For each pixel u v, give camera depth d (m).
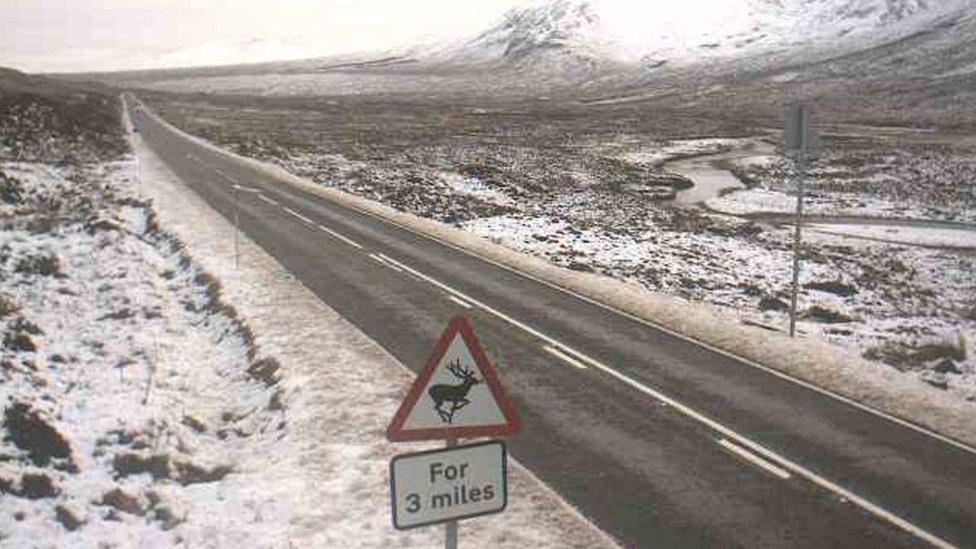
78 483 9.49
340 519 9.03
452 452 5.88
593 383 14.26
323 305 19.06
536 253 29.20
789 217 48.16
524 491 9.95
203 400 13.15
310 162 59.00
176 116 104.88
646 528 9.13
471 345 6.22
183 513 8.91
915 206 52.75
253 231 29.30
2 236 24.97
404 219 33.84
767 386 14.23
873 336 20.30
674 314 19.28
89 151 53.91
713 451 11.34
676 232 37.41
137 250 24.94
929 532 9.12
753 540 8.91
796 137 17.64
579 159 69.44
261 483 9.88
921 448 11.52
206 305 19.36
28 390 12.22
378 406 12.48
